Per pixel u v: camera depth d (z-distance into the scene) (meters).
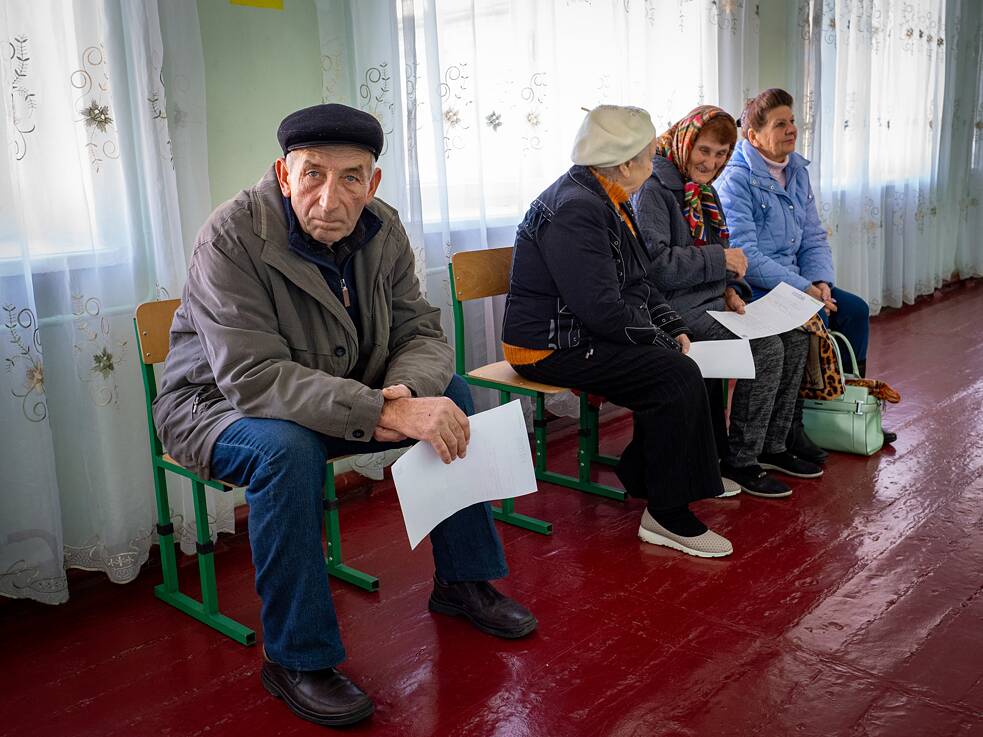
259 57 2.50
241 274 1.68
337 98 2.67
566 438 3.34
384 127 2.66
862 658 1.80
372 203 1.89
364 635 1.95
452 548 1.95
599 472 2.98
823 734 1.56
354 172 1.65
